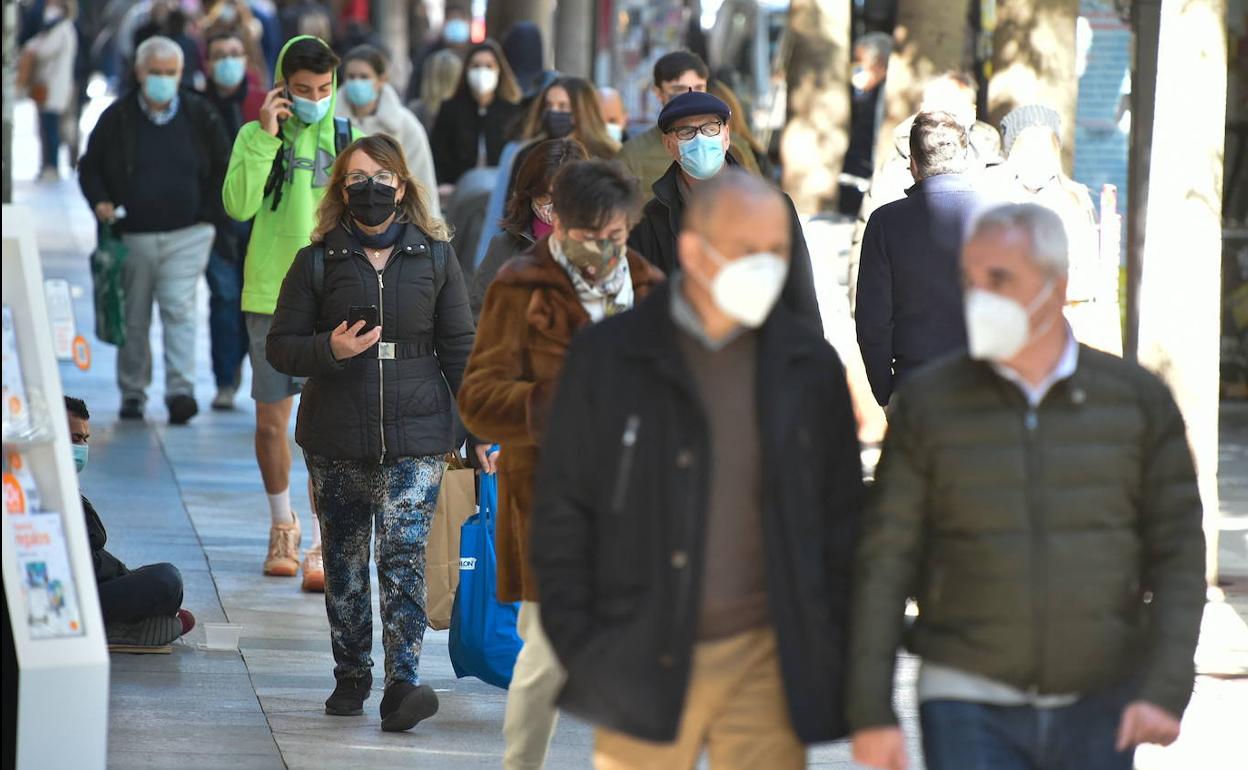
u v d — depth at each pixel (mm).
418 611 21953
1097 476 13414
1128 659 13570
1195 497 13625
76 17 103562
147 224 42375
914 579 13680
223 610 27844
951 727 13445
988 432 13383
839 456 13797
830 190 44656
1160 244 29359
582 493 13578
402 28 115500
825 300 40750
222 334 45375
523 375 17219
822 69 44375
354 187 21609
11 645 15414
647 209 22516
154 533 32625
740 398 13500
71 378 49438
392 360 21766
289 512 30297
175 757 20562
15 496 15695
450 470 23688
